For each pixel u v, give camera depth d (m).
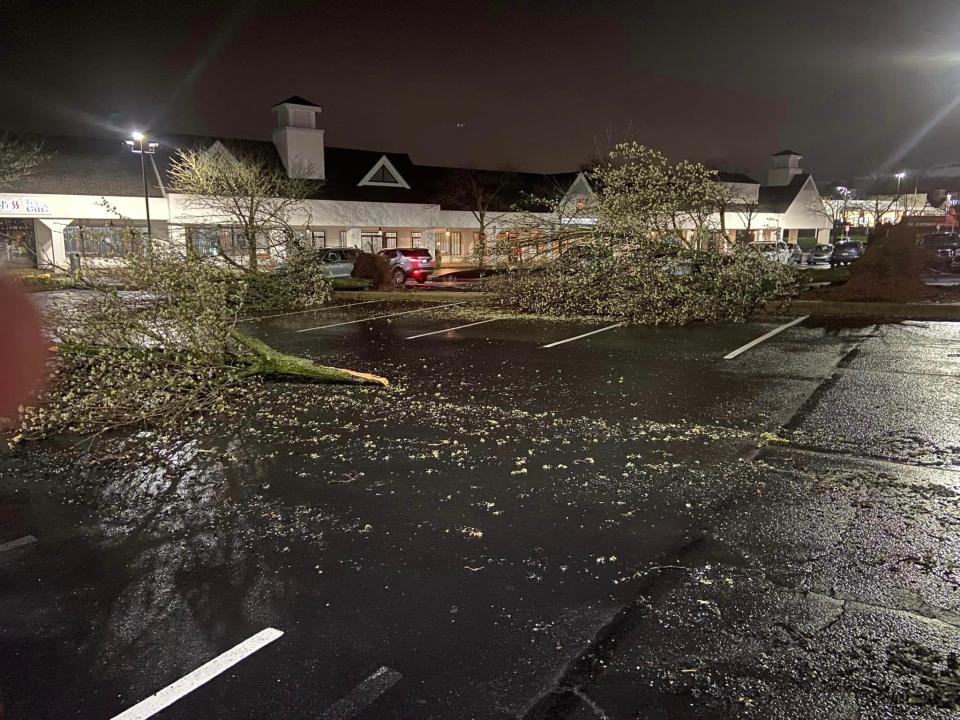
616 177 14.39
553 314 15.09
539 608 3.41
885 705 2.65
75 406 6.91
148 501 5.03
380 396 7.89
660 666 2.93
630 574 3.70
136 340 8.39
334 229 38.03
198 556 4.12
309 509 4.74
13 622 3.46
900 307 13.45
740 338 11.20
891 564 3.69
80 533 4.52
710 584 3.56
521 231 15.76
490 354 10.41
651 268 13.24
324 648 3.15
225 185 26.55
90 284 9.09
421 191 42.34
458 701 2.76
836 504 4.48
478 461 5.57
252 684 2.91
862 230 61.66
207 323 8.16
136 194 30.94
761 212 50.81
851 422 6.27
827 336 11.11
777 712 2.64
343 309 17.92
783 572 3.65
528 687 2.83
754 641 3.08
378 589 3.65
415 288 23.66
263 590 3.69
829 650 2.99
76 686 2.94
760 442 5.78
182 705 2.79
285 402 7.73
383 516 4.57
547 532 4.24
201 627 3.36
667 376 8.44
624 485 4.94
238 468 5.64
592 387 7.99
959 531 4.05
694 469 5.20
